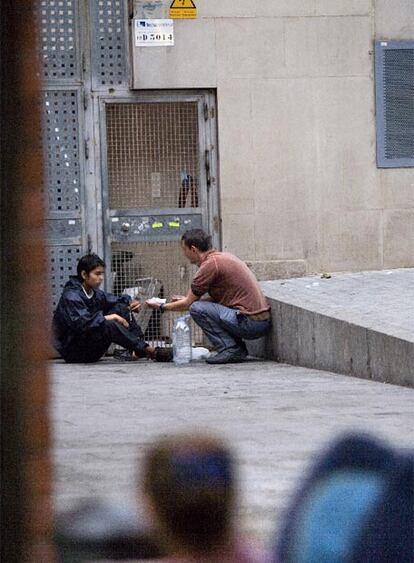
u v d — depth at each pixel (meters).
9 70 1.90
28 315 1.92
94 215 21.02
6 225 1.91
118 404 12.32
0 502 1.92
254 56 21.02
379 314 15.55
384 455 2.32
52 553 2.00
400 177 21.27
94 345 18.73
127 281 21.06
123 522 2.34
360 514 2.26
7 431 1.92
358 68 21.22
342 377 14.98
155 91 21.05
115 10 20.91
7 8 1.90
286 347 17.86
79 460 8.05
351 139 21.22
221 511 2.38
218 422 10.28
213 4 20.94
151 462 2.41
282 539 2.33
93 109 20.94
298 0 21.08
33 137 1.92
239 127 21.06
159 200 21.14
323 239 21.20
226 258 18.44
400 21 21.12
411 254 21.25
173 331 18.72
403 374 13.41
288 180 21.14
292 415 10.69
